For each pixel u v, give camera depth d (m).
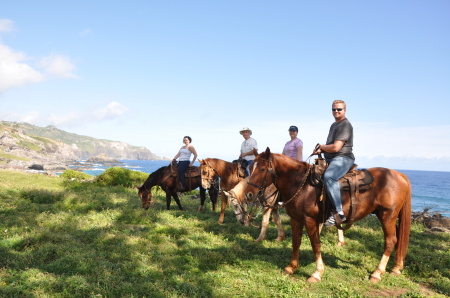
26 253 5.32
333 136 5.09
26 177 19.12
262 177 4.92
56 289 4.09
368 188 4.90
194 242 6.66
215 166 8.61
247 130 8.51
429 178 151.75
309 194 4.86
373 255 6.35
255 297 4.23
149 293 4.12
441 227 9.82
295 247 5.23
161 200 13.27
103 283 4.31
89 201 11.05
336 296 4.44
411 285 4.89
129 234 7.11
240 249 6.16
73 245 5.93
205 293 4.25
